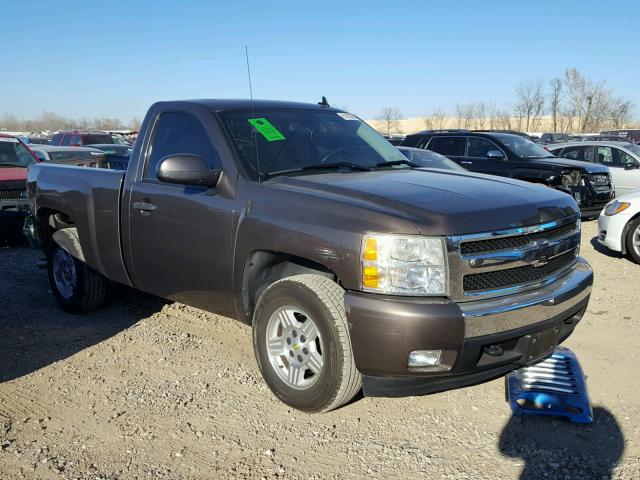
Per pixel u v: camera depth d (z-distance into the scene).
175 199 4.37
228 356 4.69
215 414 3.78
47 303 6.16
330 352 3.43
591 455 3.33
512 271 3.46
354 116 5.30
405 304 3.16
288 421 3.69
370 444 3.44
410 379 3.33
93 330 5.29
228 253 4.02
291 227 3.60
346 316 3.33
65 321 5.55
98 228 5.09
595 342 4.99
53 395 4.05
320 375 3.53
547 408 3.76
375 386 3.39
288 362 3.77
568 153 14.54
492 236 3.32
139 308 5.89
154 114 4.80
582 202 11.34
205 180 4.06
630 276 7.33
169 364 4.53
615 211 8.28
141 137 4.83
